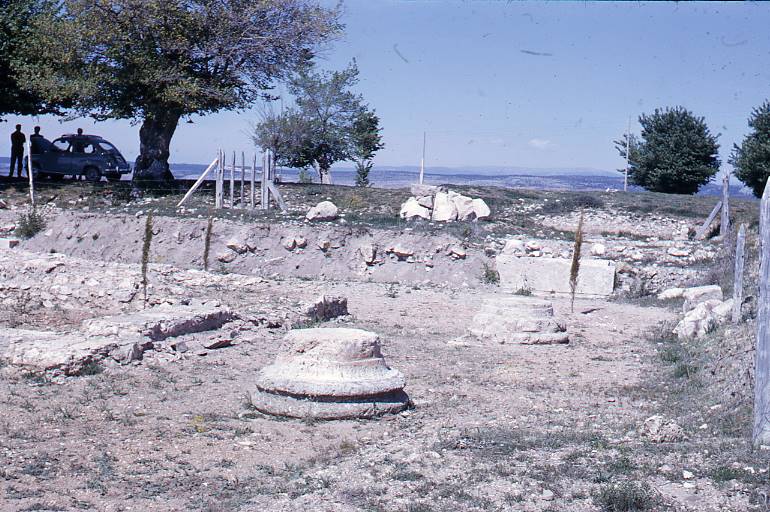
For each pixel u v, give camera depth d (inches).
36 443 335.0
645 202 1358.3
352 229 1059.9
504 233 1136.2
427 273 1003.9
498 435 343.9
